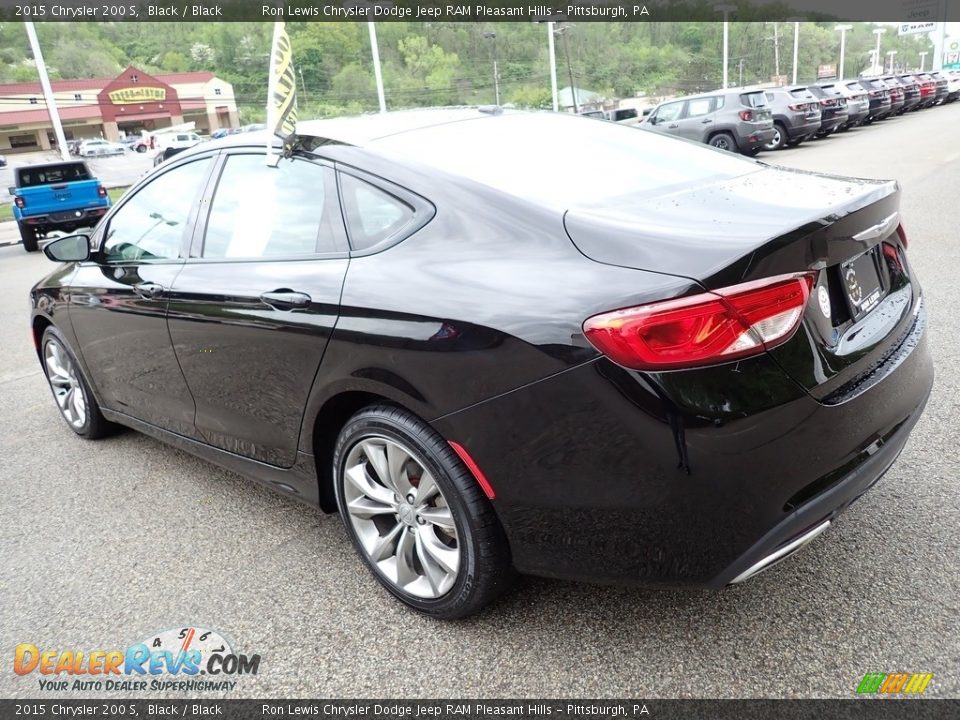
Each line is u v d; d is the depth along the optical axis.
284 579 2.74
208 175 3.10
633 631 2.28
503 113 3.07
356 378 2.29
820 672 2.04
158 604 2.66
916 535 2.57
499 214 2.20
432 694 2.13
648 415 1.79
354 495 2.53
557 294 1.92
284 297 2.48
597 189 2.35
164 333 3.10
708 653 2.16
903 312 2.40
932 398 3.64
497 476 2.05
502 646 2.28
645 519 1.88
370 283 2.28
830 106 22.33
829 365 1.95
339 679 2.23
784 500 1.87
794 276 1.87
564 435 1.90
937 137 18.12
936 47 49.31
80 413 4.22
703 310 1.75
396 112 3.13
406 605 2.50
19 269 12.61
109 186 37.91
